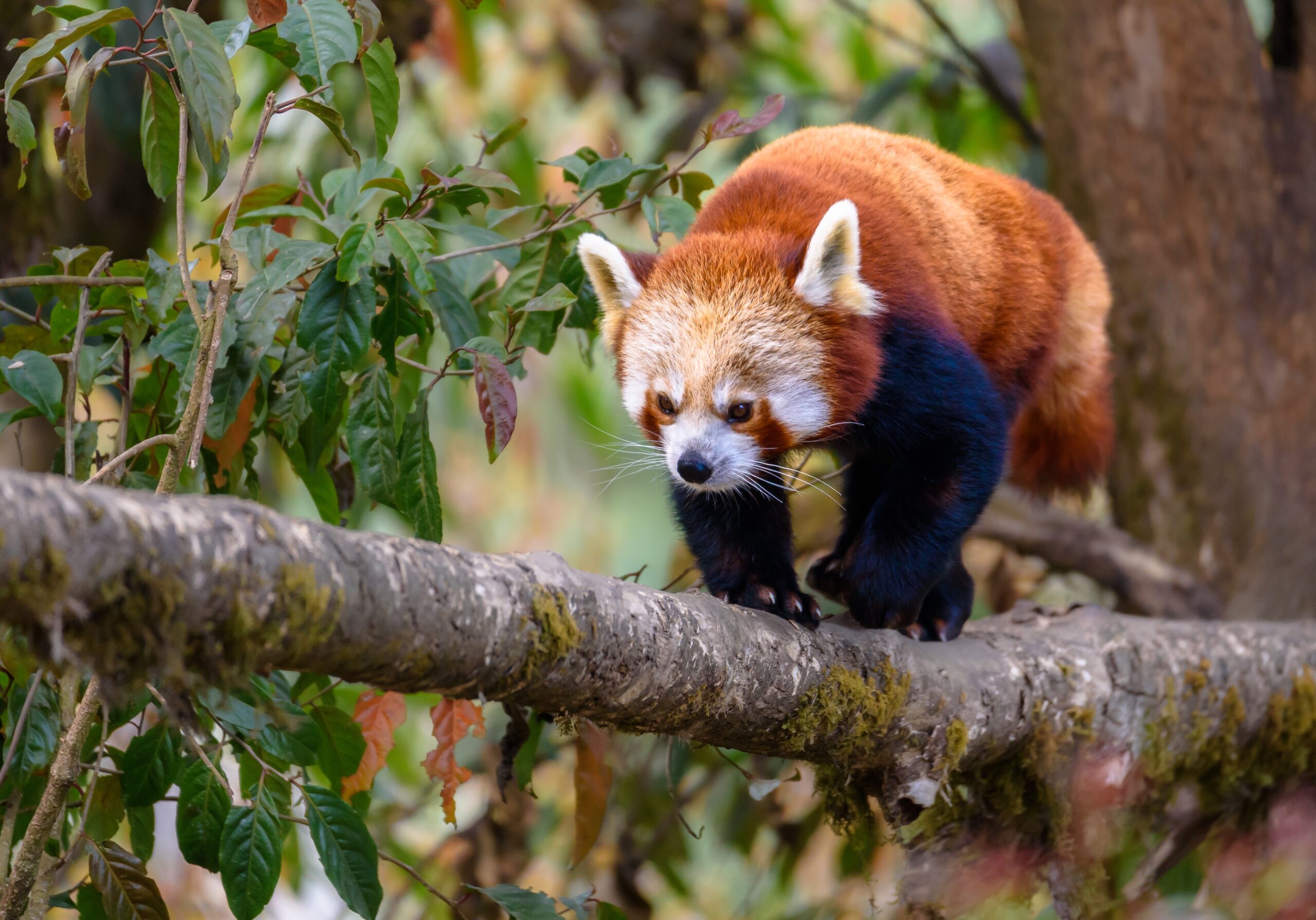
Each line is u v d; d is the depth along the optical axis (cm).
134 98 836
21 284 505
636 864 912
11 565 277
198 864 506
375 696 598
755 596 610
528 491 1569
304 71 492
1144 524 908
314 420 529
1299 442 857
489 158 1166
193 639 319
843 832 591
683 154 1198
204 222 1091
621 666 433
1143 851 735
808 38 1430
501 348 527
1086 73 878
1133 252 879
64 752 459
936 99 1147
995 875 593
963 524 629
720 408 628
